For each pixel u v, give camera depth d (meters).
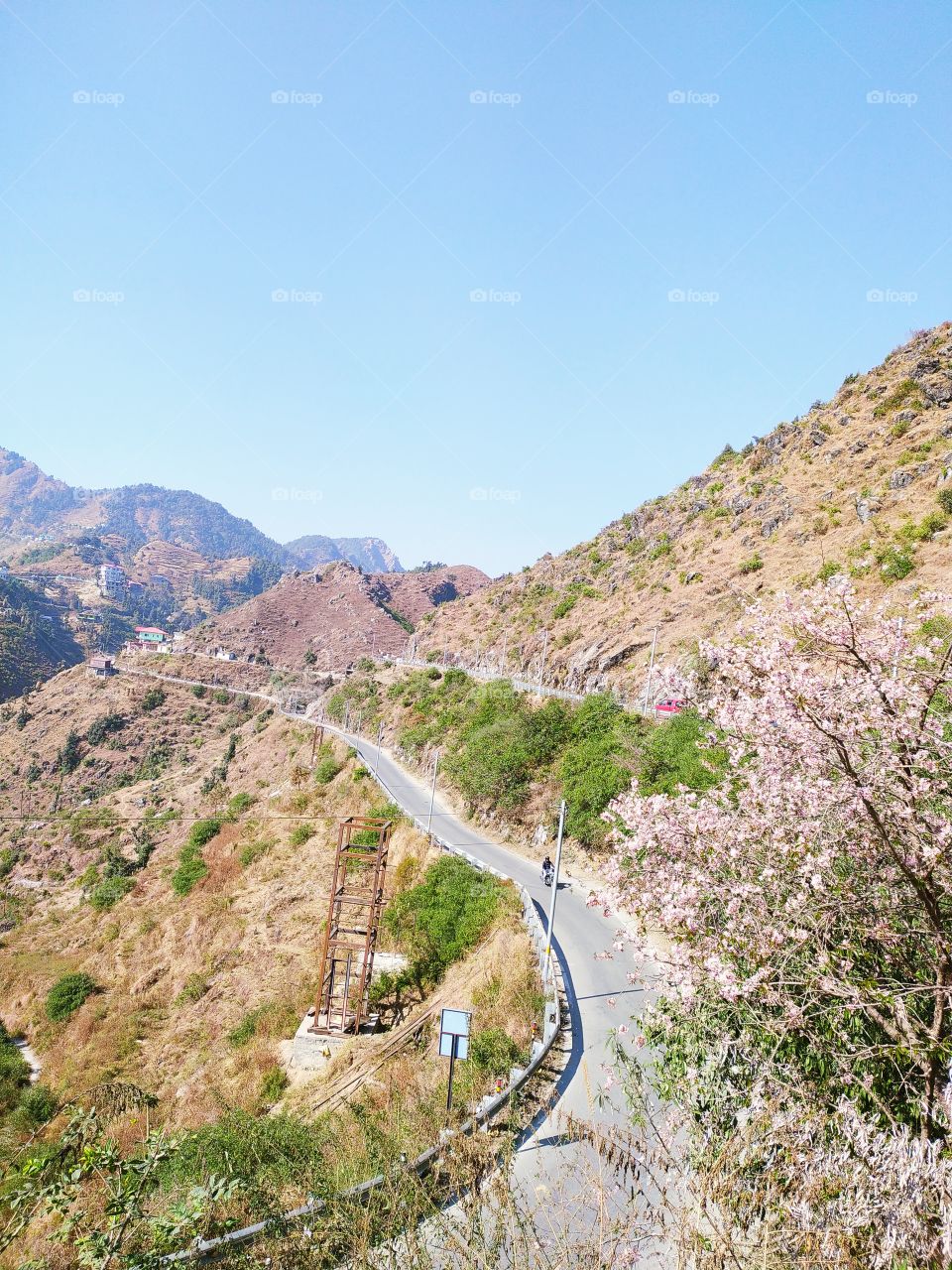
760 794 9.43
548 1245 7.57
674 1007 9.50
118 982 44.81
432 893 33.44
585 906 28.31
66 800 121.50
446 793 52.72
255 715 144.50
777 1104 6.89
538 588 95.50
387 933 34.31
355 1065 24.12
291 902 43.47
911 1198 5.75
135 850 85.62
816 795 8.70
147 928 50.31
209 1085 27.56
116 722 146.38
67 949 55.22
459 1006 23.19
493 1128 13.20
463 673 77.12
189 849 65.06
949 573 37.25
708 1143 6.79
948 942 7.49
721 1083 7.78
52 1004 44.09
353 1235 8.16
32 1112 31.09
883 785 8.12
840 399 71.69
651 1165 7.83
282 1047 28.06
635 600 66.38
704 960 8.64
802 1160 6.10
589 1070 15.71
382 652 178.75
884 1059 7.77
